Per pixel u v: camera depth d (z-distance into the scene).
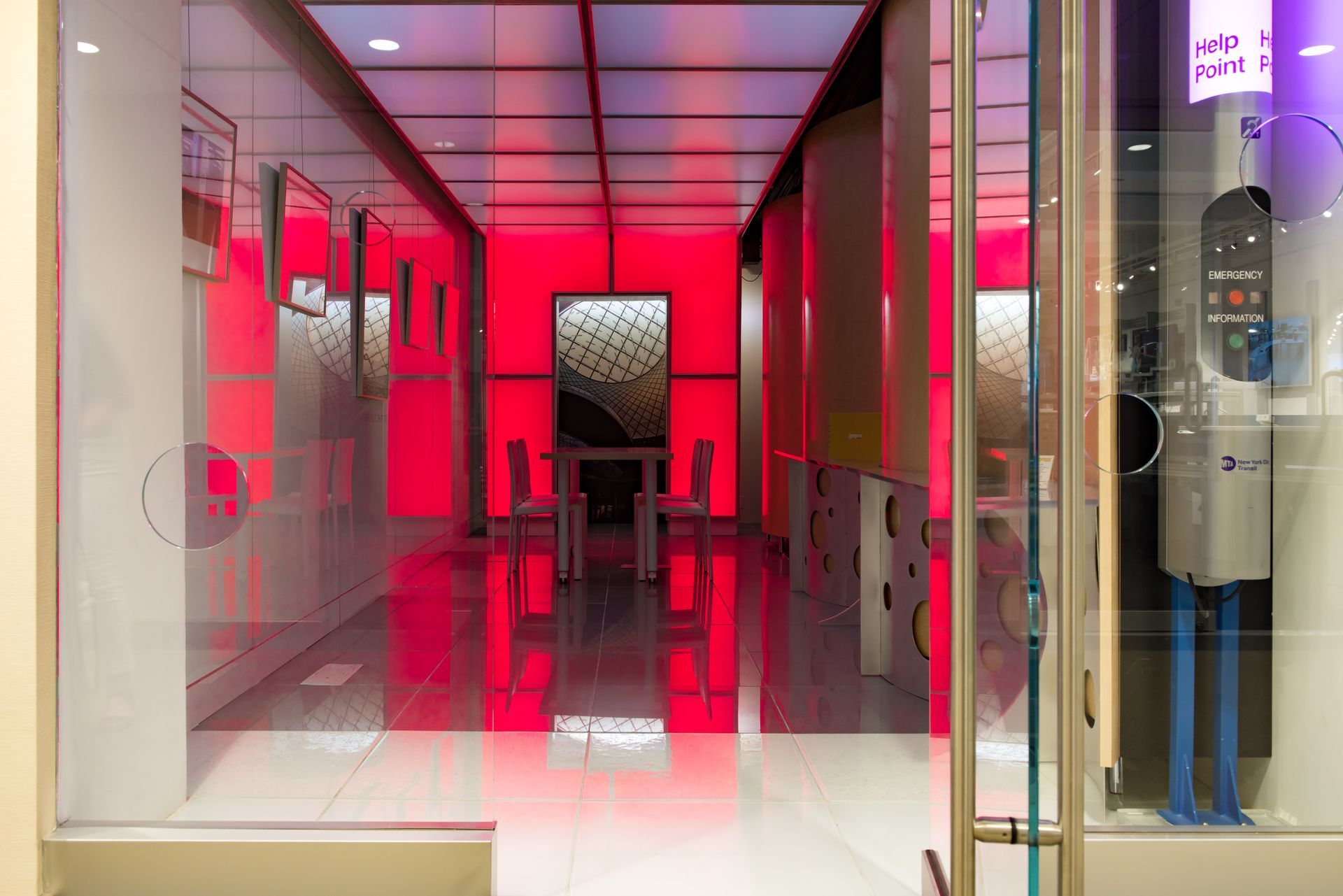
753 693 3.61
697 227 8.79
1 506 1.89
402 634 2.06
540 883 2.04
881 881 2.06
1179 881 1.85
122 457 2.02
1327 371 1.91
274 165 2.13
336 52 2.14
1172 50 1.89
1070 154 0.81
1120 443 1.91
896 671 3.72
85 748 2.01
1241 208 1.90
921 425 3.71
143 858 1.96
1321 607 1.91
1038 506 0.83
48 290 1.93
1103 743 1.91
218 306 2.10
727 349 9.07
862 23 4.38
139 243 2.04
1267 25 1.88
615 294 9.04
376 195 2.17
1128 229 1.90
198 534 2.06
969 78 1.07
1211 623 1.90
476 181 2.19
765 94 5.29
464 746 2.05
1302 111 1.89
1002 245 0.98
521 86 5.18
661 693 3.61
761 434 8.91
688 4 4.19
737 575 6.46
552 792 2.59
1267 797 1.91
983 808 1.02
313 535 2.12
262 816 2.02
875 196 4.96
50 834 1.95
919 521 3.55
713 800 2.53
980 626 1.02
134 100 2.03
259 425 2.09
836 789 2.62
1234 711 1.91
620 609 5.24
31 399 1.89
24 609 1.90
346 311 2.15
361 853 1.96
